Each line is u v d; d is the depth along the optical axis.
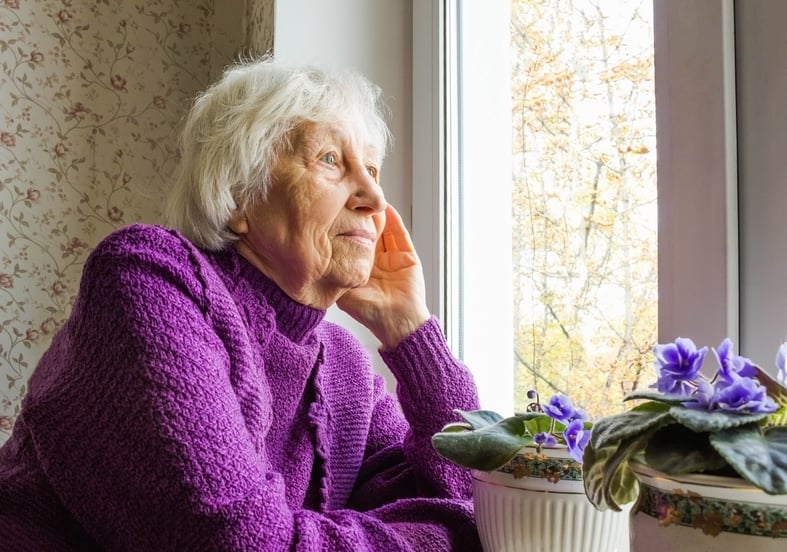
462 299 1.42
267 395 0.83
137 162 1.83
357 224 0.87
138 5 1.85
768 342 0.77
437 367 0.96
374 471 1.05
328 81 0.90
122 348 0.69
